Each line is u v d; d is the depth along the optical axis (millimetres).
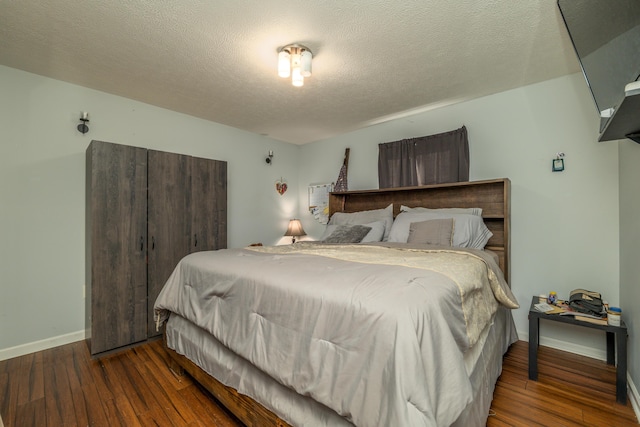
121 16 1612
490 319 1479
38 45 1898
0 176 2166
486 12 1568
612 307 1869
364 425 869
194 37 1803
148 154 2543
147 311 2490
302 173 4535
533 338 1860
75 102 2482
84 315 2518
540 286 2396
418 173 3080
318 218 4262
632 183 1744
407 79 2355
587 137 2205
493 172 2643
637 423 1433
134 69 2211
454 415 870
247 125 3596
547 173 2371
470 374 1202
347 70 2209
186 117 3215
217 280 1566
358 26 1690
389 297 976
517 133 2516
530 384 1796
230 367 1421
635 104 1056
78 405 1597
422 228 2488
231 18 1623
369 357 902
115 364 2072
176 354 1858
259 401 1254
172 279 1896
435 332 933
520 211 2498
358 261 1552
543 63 2107
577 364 2043
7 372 1954
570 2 1394
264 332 1249
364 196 3598
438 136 2938
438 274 1256
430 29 1718
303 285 1172
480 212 2562
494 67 2166
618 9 1155
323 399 980
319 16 1603
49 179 2361
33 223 2293
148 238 2520
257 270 1428
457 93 2627
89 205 2344
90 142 2459
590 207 2188
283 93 2629
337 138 4020
